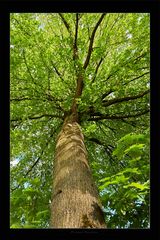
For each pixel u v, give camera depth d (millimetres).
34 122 7410
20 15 6059
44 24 7238
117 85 6367
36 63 6148
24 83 6375
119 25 6680
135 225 4270
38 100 6656
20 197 3229
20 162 7566
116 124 7723
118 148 3418
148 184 3248
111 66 6500
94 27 6762
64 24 7094
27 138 7371
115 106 7012
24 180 3451
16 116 6738
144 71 6988
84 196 3174
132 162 3404
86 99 5875
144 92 6539
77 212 2875
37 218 3205
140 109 7051
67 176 3625
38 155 7801
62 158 4188
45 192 5820
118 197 3680
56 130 7539
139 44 6473
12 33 5988
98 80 6340
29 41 5902
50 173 7801
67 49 5898
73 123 5488
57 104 6598
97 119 6711
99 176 4996
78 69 6145
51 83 6633
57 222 2840
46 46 6051
